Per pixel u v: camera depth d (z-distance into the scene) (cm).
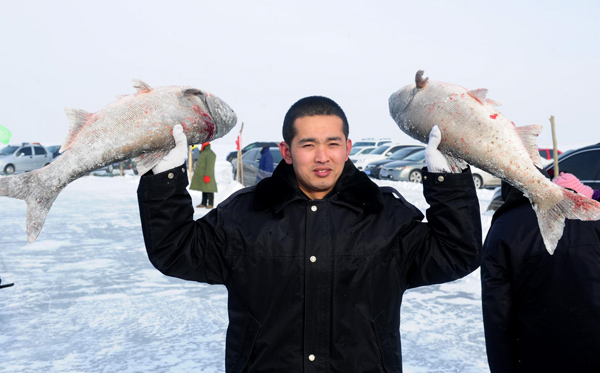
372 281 188
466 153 193
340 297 186
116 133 193
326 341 185
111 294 575
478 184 1802
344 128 189
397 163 2031
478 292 565
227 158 2873
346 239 188
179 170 188
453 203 184
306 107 187
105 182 2494
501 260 237
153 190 185
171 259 191
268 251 189
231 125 212
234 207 202
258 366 187
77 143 194
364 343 185
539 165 196
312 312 185
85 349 420
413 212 198
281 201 191
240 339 191
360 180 194
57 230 1014
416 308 514
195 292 586
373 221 193
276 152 2108
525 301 231
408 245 196
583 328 218
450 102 193
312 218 191
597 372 217
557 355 224
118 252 800
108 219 1171
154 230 187
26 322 482
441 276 191
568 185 250
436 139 190
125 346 427
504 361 240
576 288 219
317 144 185
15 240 909
